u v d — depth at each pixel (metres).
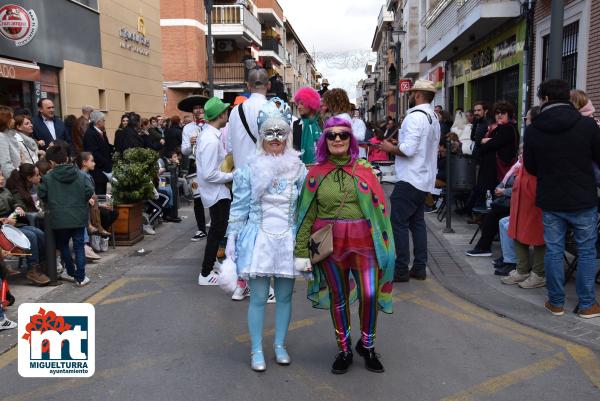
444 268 6.45
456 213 10.06
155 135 13.27
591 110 5.52
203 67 29.70
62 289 5.89
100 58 16.73
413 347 4.29
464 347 4.27
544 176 4.69
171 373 3.89
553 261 4.77
